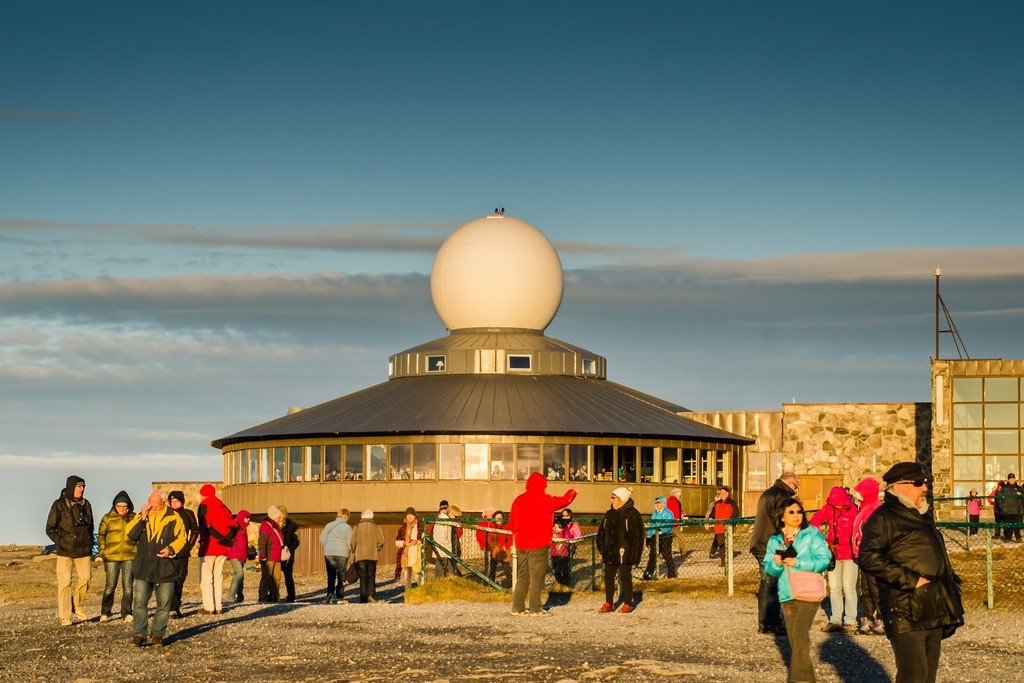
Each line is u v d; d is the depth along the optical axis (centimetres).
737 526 4312
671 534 3456
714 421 6494
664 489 5834
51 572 4734
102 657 2030
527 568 2581
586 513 5634
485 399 5978
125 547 2602
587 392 6250
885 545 1355
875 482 2153
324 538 3278
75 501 2550
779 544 1612
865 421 6191
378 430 5703
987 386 5194
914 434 6144
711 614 2538
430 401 6003
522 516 2577
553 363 6431
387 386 6419
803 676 1576
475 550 3478
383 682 1717
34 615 2747
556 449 5666
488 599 2980
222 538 2706
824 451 6216
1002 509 4072
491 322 6675
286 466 5912
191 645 2167
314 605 2927
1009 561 3136
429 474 5650
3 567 5100
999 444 5169
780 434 6412
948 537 4056
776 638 2138
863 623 2214
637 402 6319
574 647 2041
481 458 5634
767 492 2175
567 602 2886
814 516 2244
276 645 2130
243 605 2975
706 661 1878
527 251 6719
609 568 2619
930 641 1371
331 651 2036
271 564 3312
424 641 2139
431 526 3491
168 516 2180
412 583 3775
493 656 1945
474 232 6794
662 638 2152
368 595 3238
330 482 5784
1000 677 1720
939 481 5191
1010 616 2416
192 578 4300
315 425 5912
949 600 1352
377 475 5716
